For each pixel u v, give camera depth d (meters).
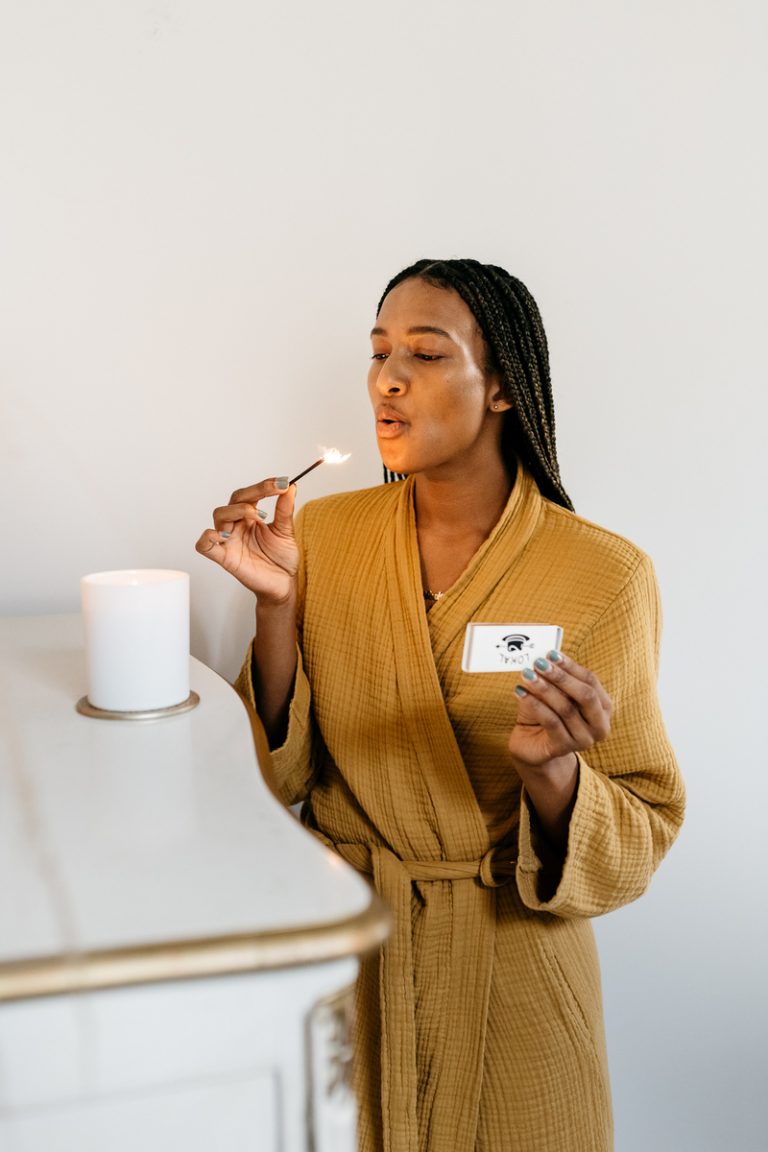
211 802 0.65
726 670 1.56
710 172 1.46
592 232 1.43
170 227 1.28
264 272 1.32
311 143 1.31
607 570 1.08
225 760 0.73
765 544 1.55
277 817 0.62
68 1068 0.47
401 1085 1.02
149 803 0.64
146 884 0.53
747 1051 1.63
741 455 1.52
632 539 1.50
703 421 1.50
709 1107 1.63
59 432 1.28
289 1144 0.51
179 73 1.25
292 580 1.08
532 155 1.39
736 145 1.47
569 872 0.99
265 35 1.28
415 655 1.07
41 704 0.87
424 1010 1.05
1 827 0.61
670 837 1.11
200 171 1.28
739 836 1.60
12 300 1.24
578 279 1.43
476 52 1.35
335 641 1.13
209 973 0.47
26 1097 0.47
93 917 0.50
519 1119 1.06
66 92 1.22
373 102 1.33
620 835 1.04
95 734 0.79
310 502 1.22
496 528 1.08
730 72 1.45
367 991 1.06
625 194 1.43
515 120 1.38
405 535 1.10
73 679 0.96
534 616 1.07
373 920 0.50
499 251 1.40
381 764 1.09
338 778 1.16
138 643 0.83
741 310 1.50
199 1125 0.50
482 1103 1.06
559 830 1.01
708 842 1.59
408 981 1.04
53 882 0.53
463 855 1.07
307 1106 0.51
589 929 1.16
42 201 1.23
